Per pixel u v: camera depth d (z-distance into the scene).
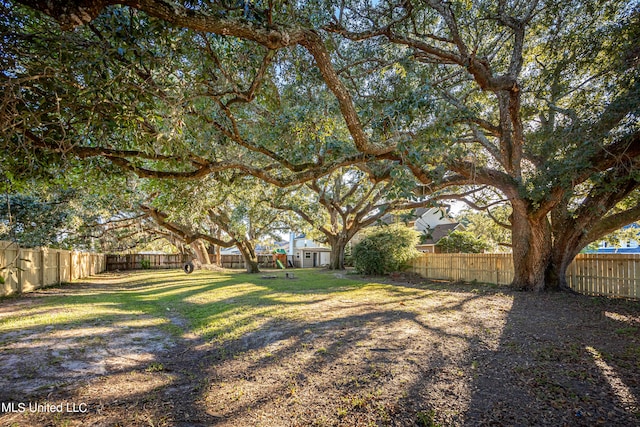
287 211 22.69
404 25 6.77
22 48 2.94
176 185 6.78
